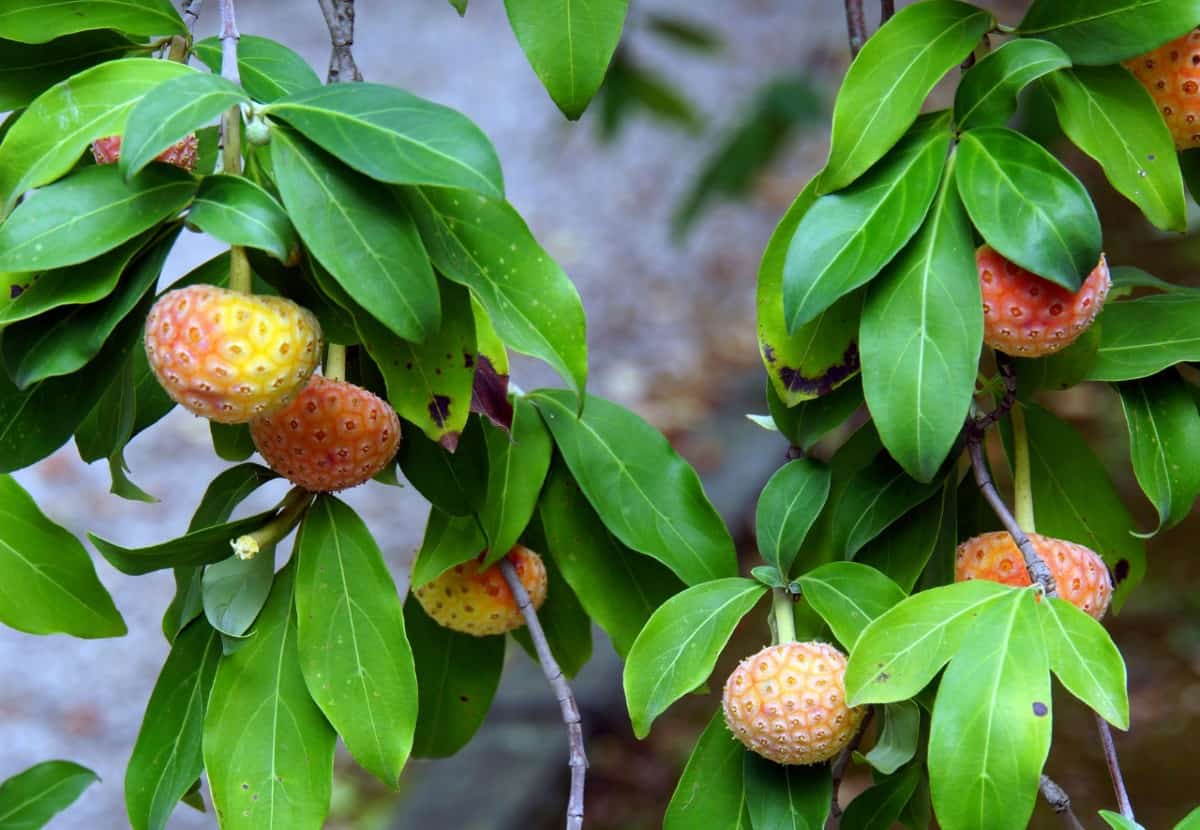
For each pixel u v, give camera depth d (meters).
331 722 0.85
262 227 0.81
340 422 0.85
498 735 1.85
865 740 1.19
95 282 0.82
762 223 3.22
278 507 0.86
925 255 0.85
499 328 0.84
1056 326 0.85
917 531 0.89
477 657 0.94
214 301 0.81
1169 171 0.86
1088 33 0.86
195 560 0.86
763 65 3.72
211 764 0.85
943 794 0.82
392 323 0.81
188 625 0.87
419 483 0.88
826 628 0.89
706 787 0.87
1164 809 1.60
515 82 3.77
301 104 0.82
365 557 0.86
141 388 0.89
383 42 3.99
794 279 0.85
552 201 3.34
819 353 0.87
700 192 1.79
